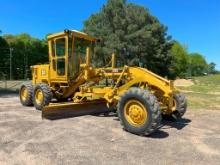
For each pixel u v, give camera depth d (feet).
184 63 230.07
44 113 28.60
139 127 22.95
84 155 18.48
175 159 18.02
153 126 22.38
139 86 26.22
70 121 28.30
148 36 98.02
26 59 208.23
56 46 35.01
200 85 113.91
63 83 35.04
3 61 171.94
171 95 24.45
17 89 70.90
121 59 97.91
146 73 25.63
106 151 19.30
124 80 27.66
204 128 26.35
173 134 23.85
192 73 351.67
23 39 218.18
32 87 38.52
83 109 31.89
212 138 22.85
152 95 22.80
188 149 19.99
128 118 23.94
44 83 35.86
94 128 25.45
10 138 21.90
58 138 22.09
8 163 16.97
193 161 17.74
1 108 36.73
